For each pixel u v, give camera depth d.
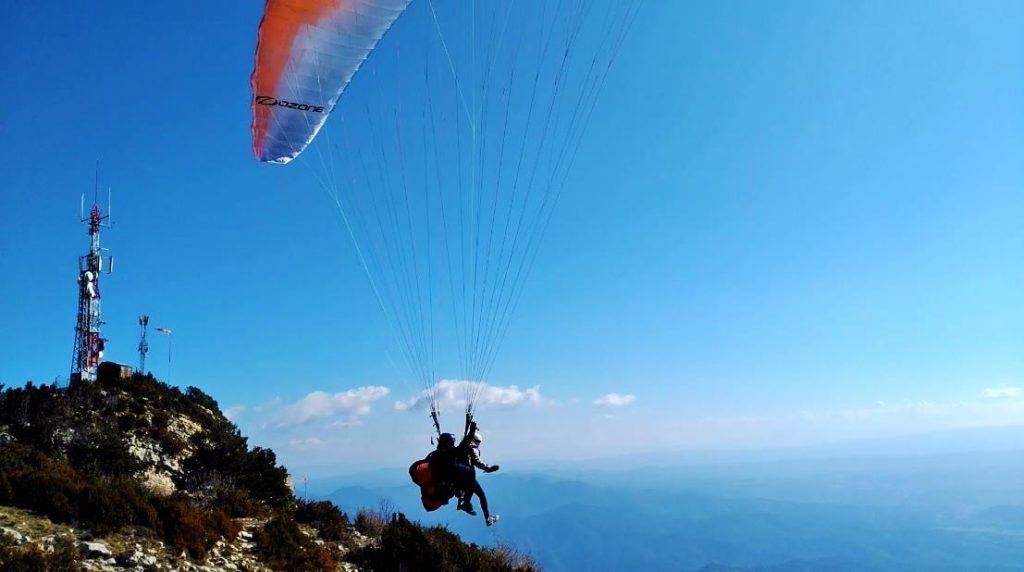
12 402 21.00
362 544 17.31
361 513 19.48
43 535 11.05
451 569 16.23
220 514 14.51
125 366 24.98
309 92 10.91
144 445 20.39
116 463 18.39
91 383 23.53
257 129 10.98
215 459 20.34
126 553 11.25
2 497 12.16
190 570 11.87
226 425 25.34
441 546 16.78
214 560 12.86
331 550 16.12
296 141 11.55
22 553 9.75
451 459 9.76
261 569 13.27
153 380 25.86
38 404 21.17
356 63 10.84
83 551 10.91
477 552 17.80
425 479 9.71
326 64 10.64
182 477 19.69
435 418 10.14
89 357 26.80
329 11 9.84
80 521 12.12
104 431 19.94
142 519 12.79
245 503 17.23
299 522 17.94
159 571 11.20
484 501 9.72
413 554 16.14
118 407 22.20
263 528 15.20
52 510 12.13
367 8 10.02
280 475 20.64
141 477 18.61
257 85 10.37
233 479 19.55
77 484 12.99
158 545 12.31
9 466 13.20
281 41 9.98
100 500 12.45
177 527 12.98
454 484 9.79
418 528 17.45
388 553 16.12
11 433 19.44
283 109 10.92
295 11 9.68
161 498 13.64
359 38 10.45
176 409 24.11
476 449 9.87
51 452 18.44
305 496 21.38
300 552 14.59
